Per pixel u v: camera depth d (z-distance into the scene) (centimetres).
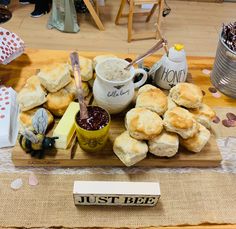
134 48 221
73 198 67
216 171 78
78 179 73
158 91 82
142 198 66
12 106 84
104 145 77
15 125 82
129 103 84
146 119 73
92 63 89
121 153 73
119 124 84
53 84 79
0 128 77
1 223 63
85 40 225
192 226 66
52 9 232
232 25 98
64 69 81
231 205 70
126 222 65
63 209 66
